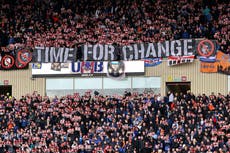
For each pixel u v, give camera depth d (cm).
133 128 10350
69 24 12100
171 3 12125
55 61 11544
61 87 11556
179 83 11350
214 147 9800
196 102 10606
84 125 10569
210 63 11181
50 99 11569
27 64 11575
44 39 11869
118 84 11450
